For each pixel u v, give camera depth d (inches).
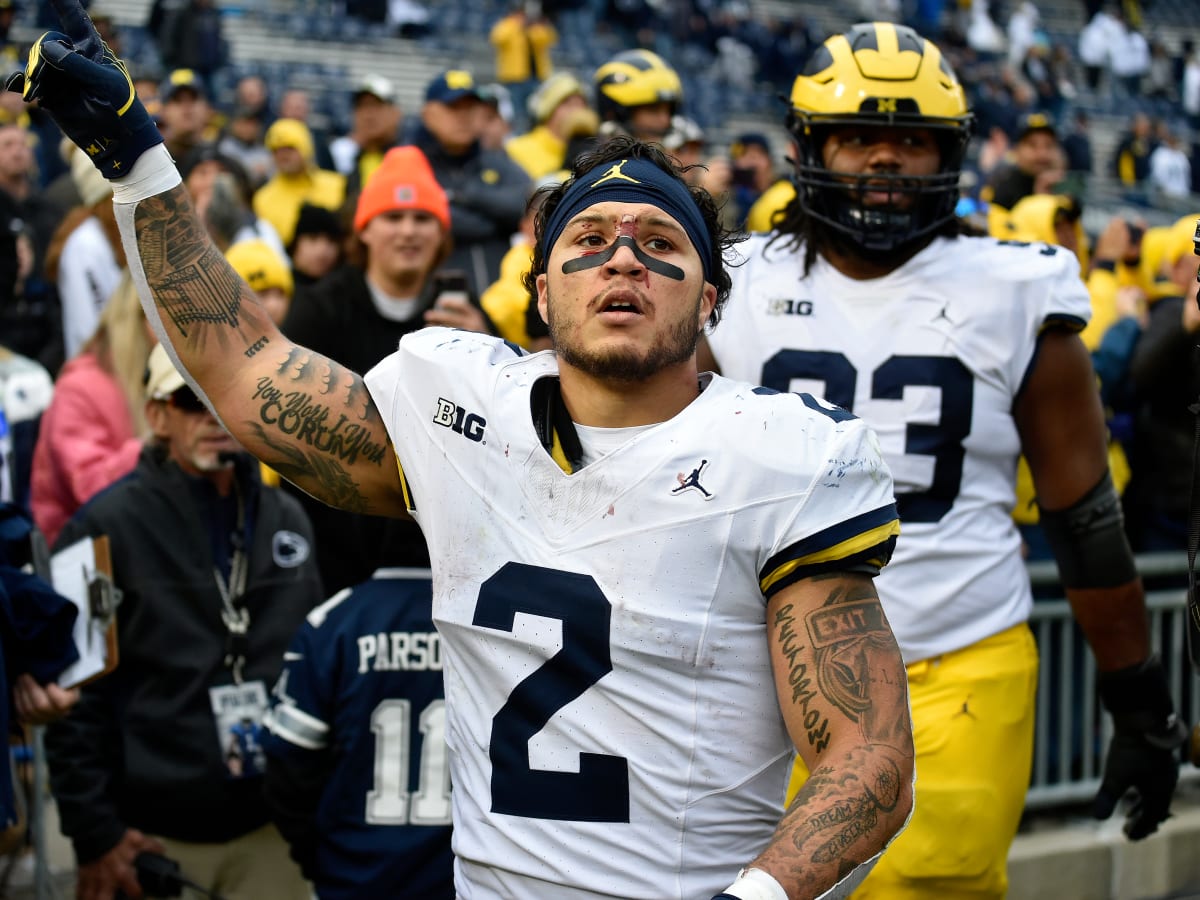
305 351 81.8
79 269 206.1
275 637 132.2
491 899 73.0
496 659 72.4
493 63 658.2
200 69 499.5
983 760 109.3
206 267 80.7
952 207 114.3
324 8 672.4
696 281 74.4
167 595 128.5
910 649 109.7
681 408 74.4
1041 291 110.7
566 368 74.7
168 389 127.6
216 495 133.2
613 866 70.3
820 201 112.6
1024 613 114.0
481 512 73.6
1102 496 114.6
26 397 186.7
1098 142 788.6
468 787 74.3
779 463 70.4
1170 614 181.0
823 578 70.7
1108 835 171.9
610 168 76.2
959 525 111.1
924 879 107.3
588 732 70.6
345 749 108.3
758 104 687.7
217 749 127.7
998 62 817.5
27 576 117.3
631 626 70.0
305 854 113.4
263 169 343.0
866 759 66.3
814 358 112.7
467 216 230.8
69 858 161.8
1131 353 194.5
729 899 61.3
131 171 78.9
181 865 130.3
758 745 71.7
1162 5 968.3
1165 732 122.2
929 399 110.3
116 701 128.4
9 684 117.9
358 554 150.1
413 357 77.5
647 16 698.8
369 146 283.3
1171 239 237.5
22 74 76.8
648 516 70.6
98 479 161.5
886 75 110.6
